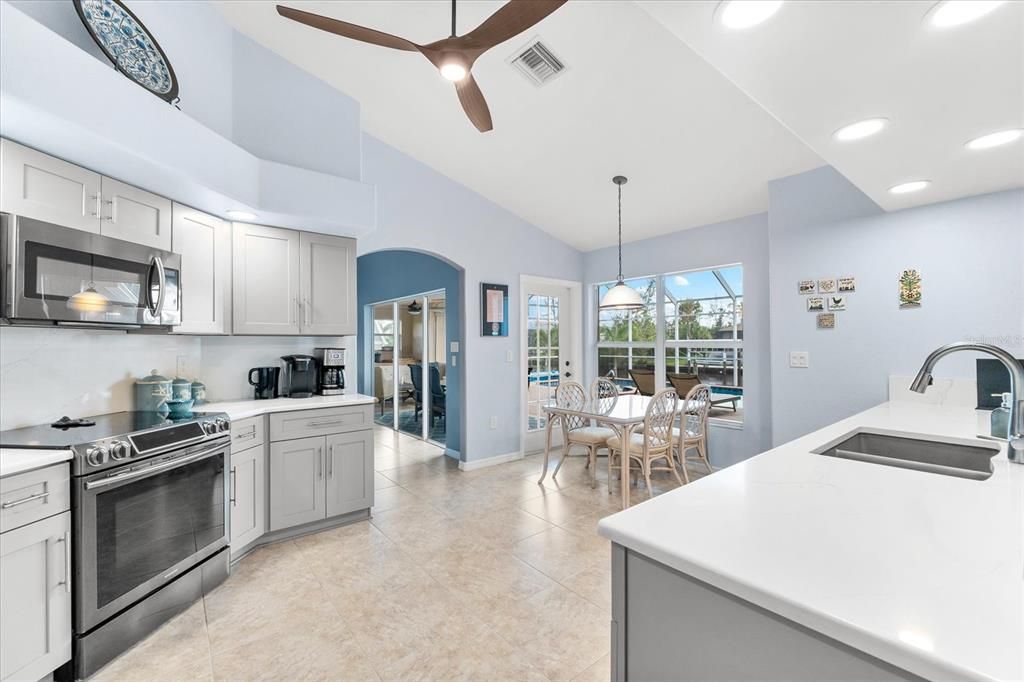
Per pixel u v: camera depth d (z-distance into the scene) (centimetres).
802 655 64
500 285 466
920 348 283
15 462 150
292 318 310
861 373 306
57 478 163
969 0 110
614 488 387
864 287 305
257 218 286
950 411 242
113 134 181
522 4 150
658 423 354
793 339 337
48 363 216
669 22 121
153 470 197
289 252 310
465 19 252
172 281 237
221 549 237
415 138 369
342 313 334
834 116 169
